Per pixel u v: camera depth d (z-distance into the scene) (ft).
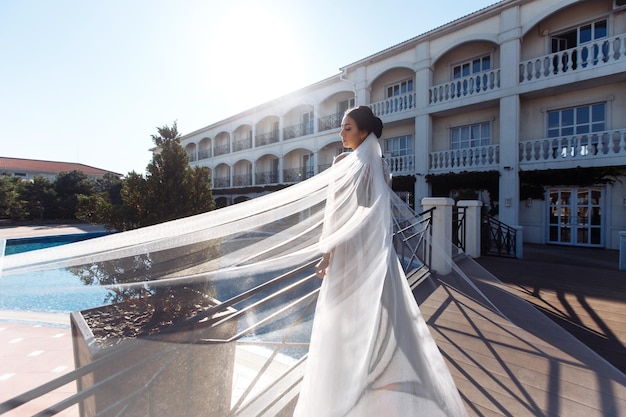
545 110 32.53
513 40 31.73
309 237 4.52
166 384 3.50
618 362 7.02
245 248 4.05
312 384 4.22
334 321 4.24
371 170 4.72
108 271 3.24
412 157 40.68
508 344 6.96
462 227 18.79
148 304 3.57
